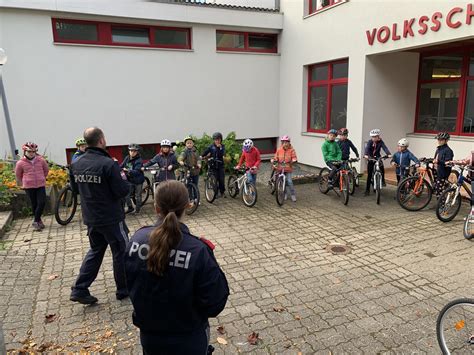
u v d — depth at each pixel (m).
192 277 1.78
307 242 5.52
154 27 10.70
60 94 9.79
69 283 4.25
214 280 1.81
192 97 11.34
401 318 3.48
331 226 6.24
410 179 6.91
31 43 9.32
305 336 3.22
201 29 11.12
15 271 4.56
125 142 10.67
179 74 11.05
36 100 9.57
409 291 3.98
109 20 10.03
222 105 11.80
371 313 3.57
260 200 8.16
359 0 9.17
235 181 8.27
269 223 6.50
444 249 5.11
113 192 3.53
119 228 3.65
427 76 9.77
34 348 3.08
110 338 3.22
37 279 4.36
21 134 9.53
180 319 1.83
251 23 11.61
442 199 6.20
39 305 3.77
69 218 6.58
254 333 3.26
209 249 1.91
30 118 9.57
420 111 10.02
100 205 3.52
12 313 3.60
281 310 3.63
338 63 10.50
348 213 6.97
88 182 3.48
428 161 7.07
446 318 2.82
